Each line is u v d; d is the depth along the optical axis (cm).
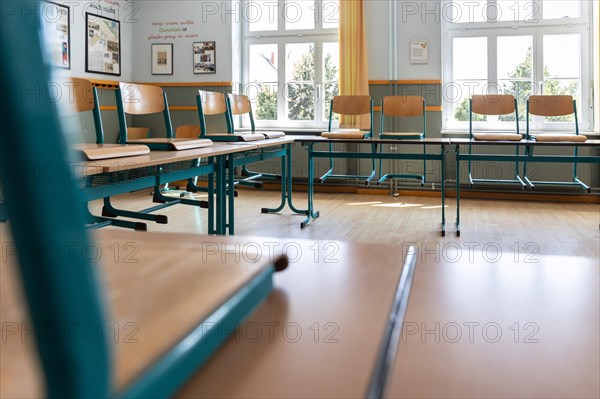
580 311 32
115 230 44
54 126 14
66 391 15
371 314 30
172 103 620
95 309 16
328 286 35
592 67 524
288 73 603
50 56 14
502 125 547
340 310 30
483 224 405
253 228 388
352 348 25
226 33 598
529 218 430
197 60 608
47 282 14
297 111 604
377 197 548
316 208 480
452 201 521
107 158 179
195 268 31
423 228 389
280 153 413
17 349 21
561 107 439
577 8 527
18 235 14
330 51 589
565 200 519
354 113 461
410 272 39
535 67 537
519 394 22
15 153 14
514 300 34
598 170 514
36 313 15
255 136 357
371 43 557
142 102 296
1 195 14
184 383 22
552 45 534
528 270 42
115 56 596
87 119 553
